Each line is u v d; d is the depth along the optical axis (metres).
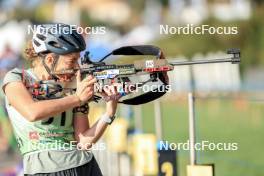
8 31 46.75
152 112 43.56
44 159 12.07
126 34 113.75
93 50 12.90
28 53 12.28
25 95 11.74
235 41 77.06
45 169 12.04
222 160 27.75
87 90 11.71
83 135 12.49
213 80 60.09
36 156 12.09
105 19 124.44
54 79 12.11
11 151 34.72
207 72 60.38
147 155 23.11
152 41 89.94
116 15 127.12
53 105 11.56
